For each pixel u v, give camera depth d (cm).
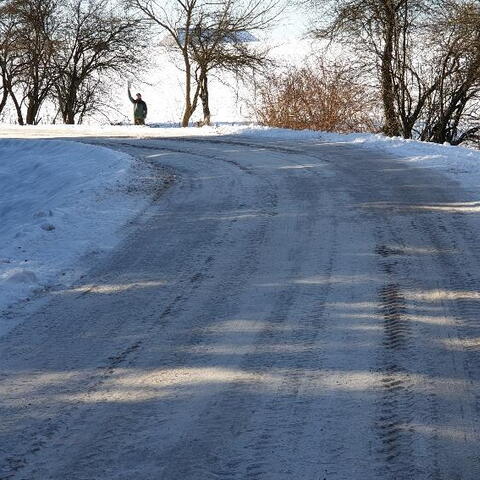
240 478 537
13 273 1034
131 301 940
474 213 1318
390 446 571
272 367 721
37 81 5628
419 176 1706
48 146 2528
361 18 3644
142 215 1416
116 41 5478
